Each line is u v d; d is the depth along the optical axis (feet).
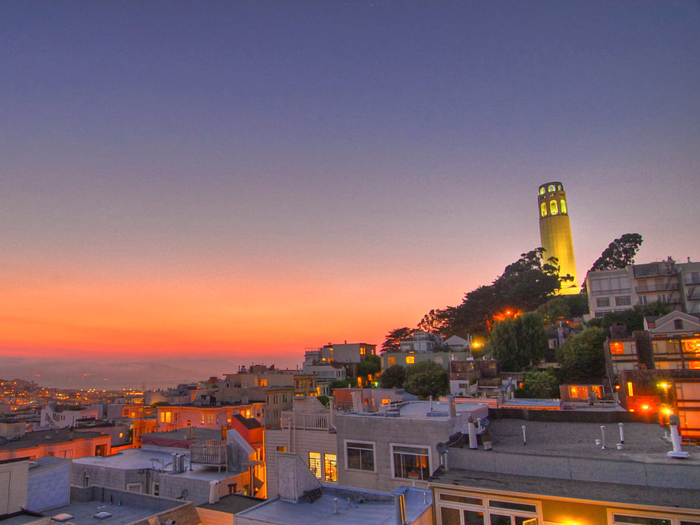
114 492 70.49
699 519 44.70
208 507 69.46
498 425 81.61
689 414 115.85
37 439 135.74
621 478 52.75
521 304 416.05
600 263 474.90
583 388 200.64
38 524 47.06
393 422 73.26
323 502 61.98
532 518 51.57
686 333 194.80
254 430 104.27
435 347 372.79
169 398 308.19
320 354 442.09
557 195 654.53
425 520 55.52
